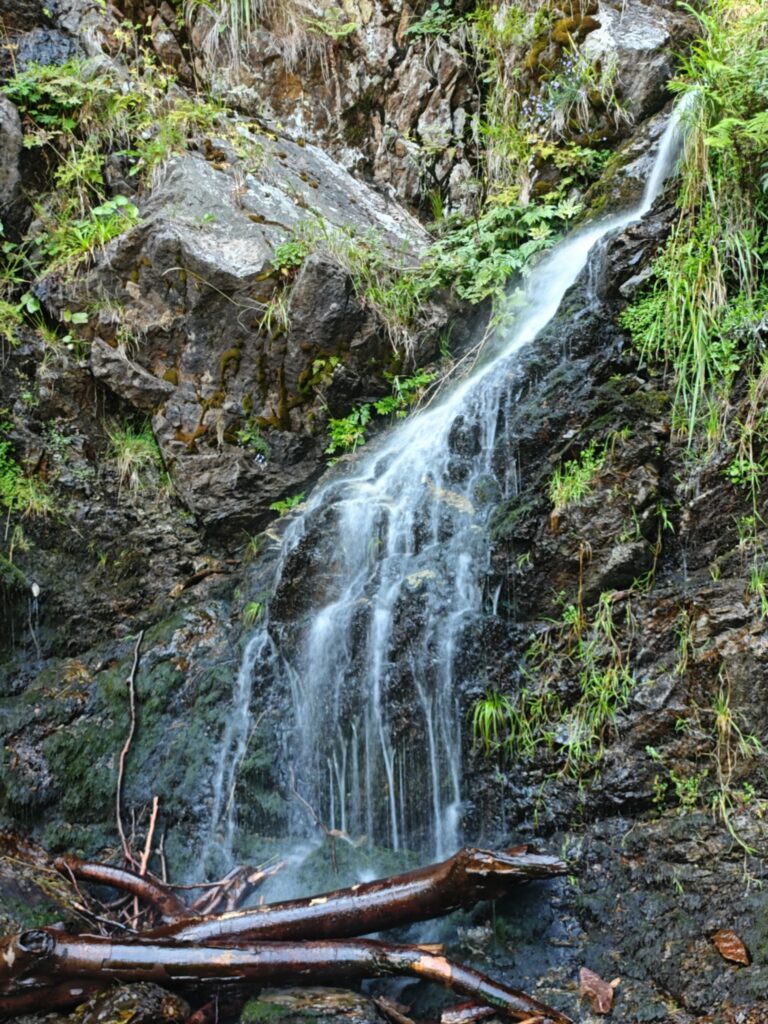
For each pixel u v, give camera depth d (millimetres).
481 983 3336
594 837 3893
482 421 5027
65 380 5902
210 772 4730
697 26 6586
